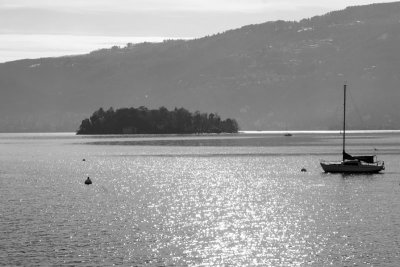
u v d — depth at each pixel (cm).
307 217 18988
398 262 14225
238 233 16888
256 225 17888
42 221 18450
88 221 18475
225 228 17512
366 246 15450
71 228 17500
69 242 15938
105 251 15150
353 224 17850
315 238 16262
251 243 15850
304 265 14088
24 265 14125
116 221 18488
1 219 18750
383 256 14638
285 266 14050
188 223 18200
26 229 17350
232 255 14825
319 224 17925
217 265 14125
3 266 14050
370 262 14250
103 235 16688
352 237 16312
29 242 15938
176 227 17650
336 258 14550
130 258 14612
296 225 17838
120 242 15962
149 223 18200
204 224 18062
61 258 14612
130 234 16788
